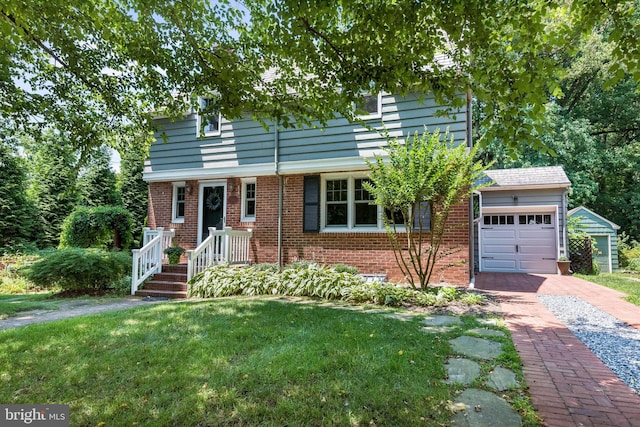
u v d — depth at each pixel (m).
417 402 2.67
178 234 10.90
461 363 3.44
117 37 4.74
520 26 2.96
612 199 19.67
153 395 2.83
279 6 3.47
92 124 6.15
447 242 8.26
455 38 3.10
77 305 6.88
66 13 4.19
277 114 4.46
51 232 18.06
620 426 2.38
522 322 5.07
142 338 4.16
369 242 8.91
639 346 4.05
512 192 12.35
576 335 4.45
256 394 2.81
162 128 6.05
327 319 4.99
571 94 20.36
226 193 10.48
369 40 3.40
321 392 2.82
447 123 8.29
